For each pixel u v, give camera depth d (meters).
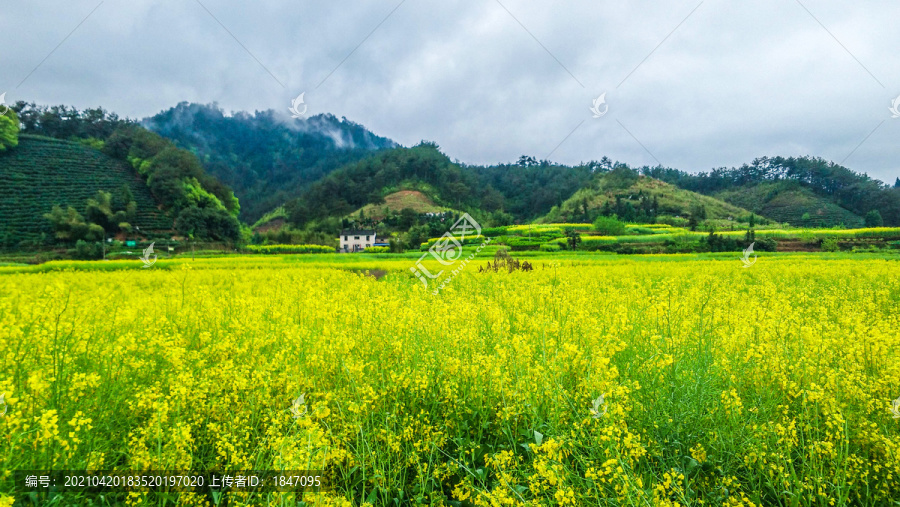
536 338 6.65
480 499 3.34
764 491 3.77
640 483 3.17
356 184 177.12
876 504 3.58
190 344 6.74
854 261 30.94
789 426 3.82
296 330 6.22
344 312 7.73
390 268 28.03
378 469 3.70
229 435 3.82
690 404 4.31
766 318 7.48
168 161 115.19
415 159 187.00
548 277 18.58
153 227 94.44
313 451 3.52
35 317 6.34
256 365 5.31
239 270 25.14
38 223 81.81
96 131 128.62
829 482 3.46
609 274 21.03
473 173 190.25
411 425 4.20
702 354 5.33
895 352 5.75
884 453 3.72
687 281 17.47
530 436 4.16
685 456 3.91
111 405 4.44
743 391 4.97
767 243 55.34
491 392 4.79
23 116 117.75
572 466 3.76
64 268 29.12
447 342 5.93
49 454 3.44
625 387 4.14
